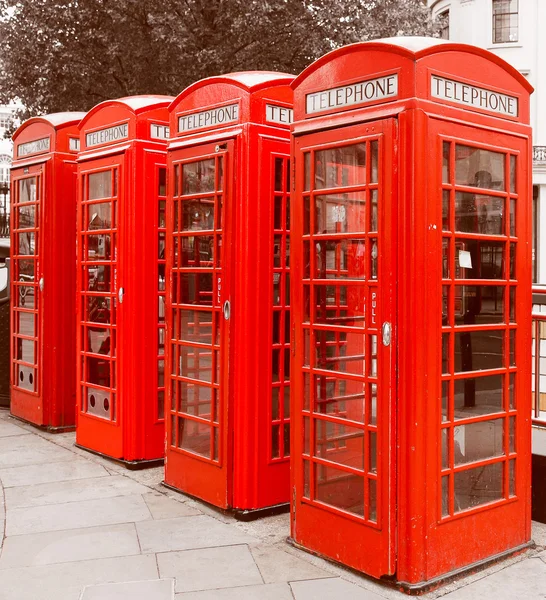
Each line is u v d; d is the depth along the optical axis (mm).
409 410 3449
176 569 3781
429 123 3457
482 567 3748
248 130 4562
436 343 3514
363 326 3689
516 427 4016
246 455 4605
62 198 6914
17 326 7543
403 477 3479
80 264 6340
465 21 24953
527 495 4086
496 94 3828
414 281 3424
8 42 12477
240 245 4602
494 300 3875
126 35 12344
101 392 6094
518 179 3975
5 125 17766
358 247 3707
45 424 7004
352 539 3732
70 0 12359
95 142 6207
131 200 5734
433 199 3479
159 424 5875
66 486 5270
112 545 4121
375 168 3594
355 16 12258
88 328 6254
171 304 5223
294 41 12133
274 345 4762
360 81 3676
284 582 3609
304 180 4016
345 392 3807
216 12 12359
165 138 5867
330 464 3871
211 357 4832
